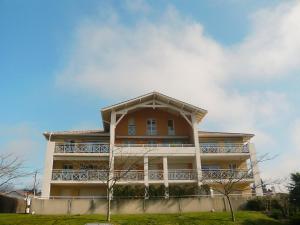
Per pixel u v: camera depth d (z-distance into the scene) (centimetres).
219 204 2877
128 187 3130
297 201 2786
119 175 3030
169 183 3375
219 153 3572
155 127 3922
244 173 3288
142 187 3134
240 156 3606
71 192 3522
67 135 3712
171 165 3694
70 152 3497
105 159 3528
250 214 2520
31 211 2744
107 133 3778
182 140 3875
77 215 2533
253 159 3553
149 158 3512
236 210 2852
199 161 3469
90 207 2791
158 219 2319
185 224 2217
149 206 2831
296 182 2897
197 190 3155
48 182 3297
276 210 2661
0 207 2739
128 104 3688
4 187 2694
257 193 3291
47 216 2419
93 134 3741
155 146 3547
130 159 3528
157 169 3622
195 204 2866
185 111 3734
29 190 3791
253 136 3903
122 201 2823
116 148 3488
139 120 3931
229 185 3100
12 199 2994
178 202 2862
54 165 3616
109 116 3731
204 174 3400
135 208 2812
